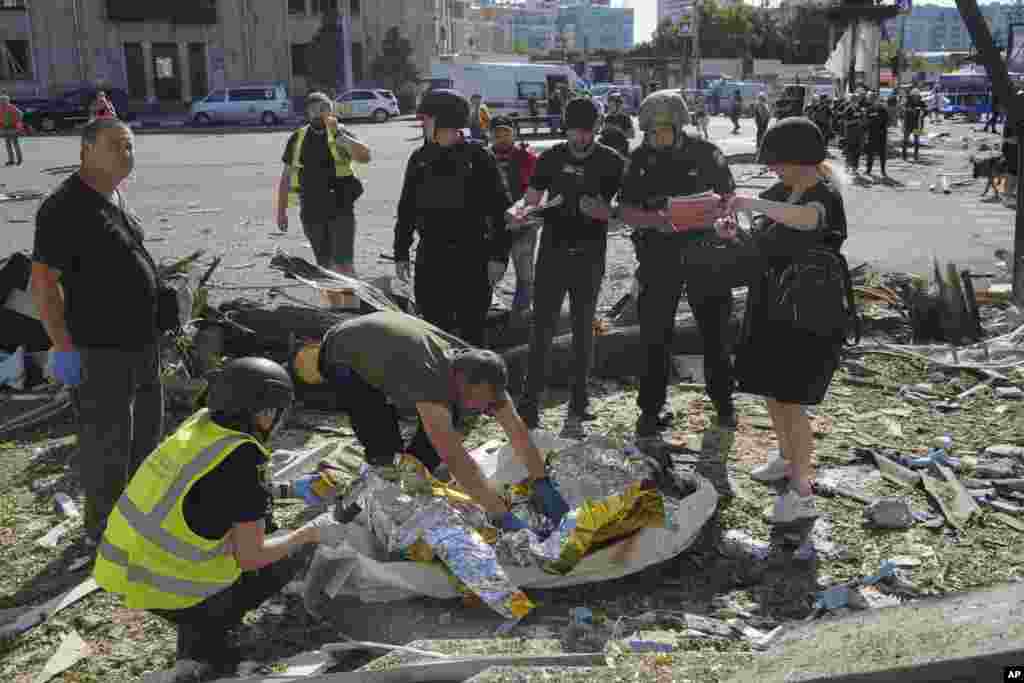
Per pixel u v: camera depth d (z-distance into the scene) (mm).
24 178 18406
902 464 4809
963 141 29766
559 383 6199
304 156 7031
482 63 35906
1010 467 4742
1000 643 2248
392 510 3643
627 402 5867
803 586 3682
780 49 86062
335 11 43906
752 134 34562
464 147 5496
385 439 4000
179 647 3166
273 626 3449
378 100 40719
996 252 10180
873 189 17250
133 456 4203
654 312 5078
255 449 2914
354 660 3180
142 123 39938
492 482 4297
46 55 44062
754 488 4578
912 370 6348
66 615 3566
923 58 93500
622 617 3422
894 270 9594
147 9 45188
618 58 82250
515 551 3605
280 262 5426
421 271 5617
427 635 3344
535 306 5418
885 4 31672
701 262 4891
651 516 3818
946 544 3967
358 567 3480
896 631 2643
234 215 13875
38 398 5938
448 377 3576
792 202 4074
